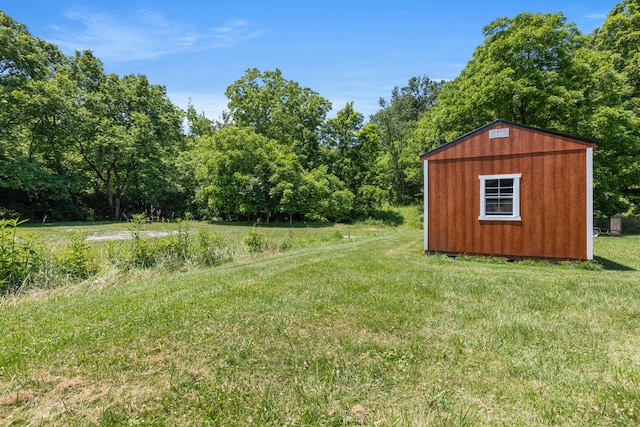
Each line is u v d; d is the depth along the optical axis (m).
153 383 2.44
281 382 2.44
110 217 28.22
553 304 4.28
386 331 3.40
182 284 5.59
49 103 22.33
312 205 26.05
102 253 8.60
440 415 2.05
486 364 2.69
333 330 3.42
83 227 19.20
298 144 30.97
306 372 2.58
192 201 29.97
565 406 2.14
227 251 9.38
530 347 3.00
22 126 22.89
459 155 8.74
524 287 5.17
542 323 3.59
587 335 3.27
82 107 25.23
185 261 8.22
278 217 28.34
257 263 7.84
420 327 3.50
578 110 13.97
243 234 16.61
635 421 1.99
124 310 4.09
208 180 27.16
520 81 13.79
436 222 9.05
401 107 41.91
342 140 31.11
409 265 7.29
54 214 25.19
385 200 30.30
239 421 2.01
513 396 2.26
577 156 7.33
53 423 1.99
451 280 5.67
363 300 4.49
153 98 30.30
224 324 3.57
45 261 6.32
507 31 15.34
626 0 18.05
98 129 25.83
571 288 5.10
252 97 31.03
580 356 2.82
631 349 2.96
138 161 27.89
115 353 2.90
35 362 2.72
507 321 3.64
